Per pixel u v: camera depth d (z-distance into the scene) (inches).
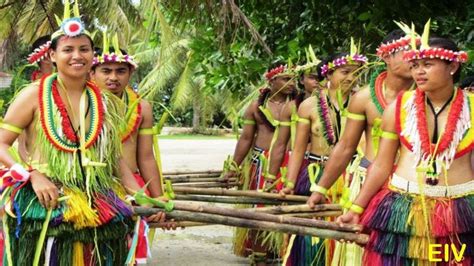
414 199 119.6
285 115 210.4
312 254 174.9
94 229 119.7
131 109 147.6
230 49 270.5
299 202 179.6
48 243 117.7
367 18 225.5
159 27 308.2
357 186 156.8
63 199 116.7
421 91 121.0
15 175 115.4
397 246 120.0
